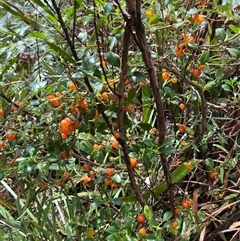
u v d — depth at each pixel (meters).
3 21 1.07
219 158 1.68
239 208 1.53
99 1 1.02
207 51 1.14
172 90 1.47
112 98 1.04
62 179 1.32
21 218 1.33
